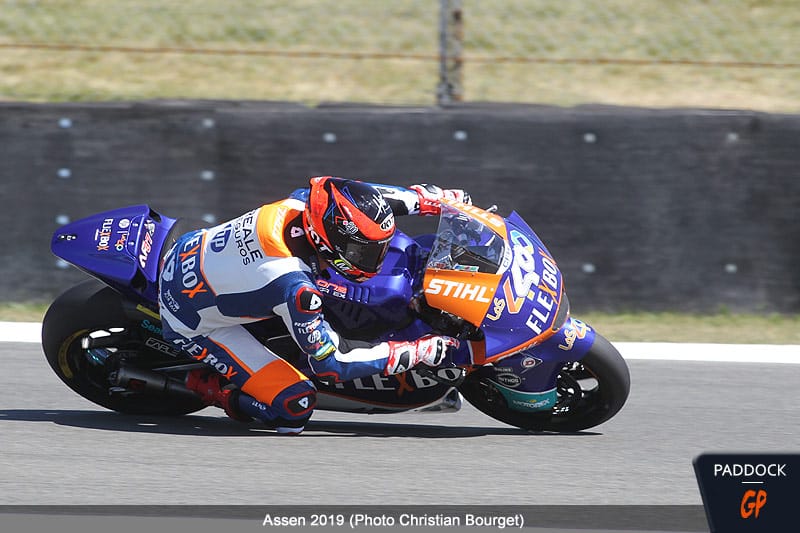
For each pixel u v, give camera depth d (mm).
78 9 33406
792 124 23984
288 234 16141
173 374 17953
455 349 16562
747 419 19250
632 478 16438
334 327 16719
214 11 33281
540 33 31719
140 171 24516
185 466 16281
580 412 18141
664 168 24266
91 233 17438
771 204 24312
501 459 17031
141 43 31859
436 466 16656
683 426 18828
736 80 31672
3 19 32812
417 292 16578
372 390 17281
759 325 24500
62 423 18078
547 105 25156
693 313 24734
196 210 24656
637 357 22500
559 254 24609
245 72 31547
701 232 24469
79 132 24344
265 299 15930
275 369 16797
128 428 17922
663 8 33125
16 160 24375
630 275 24609
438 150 24406
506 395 17609
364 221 15602
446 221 16750
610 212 24422
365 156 24469
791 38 31609
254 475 16016
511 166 24375
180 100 25031
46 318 17688
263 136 24422
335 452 17125
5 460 16312
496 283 16219
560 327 16594
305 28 32531
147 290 17219
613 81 31375
